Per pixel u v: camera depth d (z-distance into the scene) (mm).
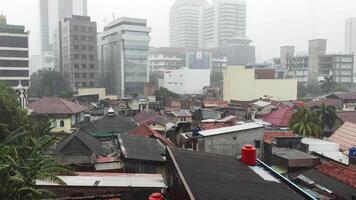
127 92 138750
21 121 32594
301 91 135625
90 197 20281
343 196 25906
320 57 159125
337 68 154750
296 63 171750
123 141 33312
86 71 135625
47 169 19188
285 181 19594
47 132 36531
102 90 118688
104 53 156625
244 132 36562
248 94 117062
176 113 67812
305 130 48094
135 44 139000
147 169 28516
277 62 194250
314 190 28141
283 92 119688
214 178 16672
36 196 18062
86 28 134875
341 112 63000
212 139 35469
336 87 131125
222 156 23078
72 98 100438
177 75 149000
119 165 29438
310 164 33438
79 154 29609
